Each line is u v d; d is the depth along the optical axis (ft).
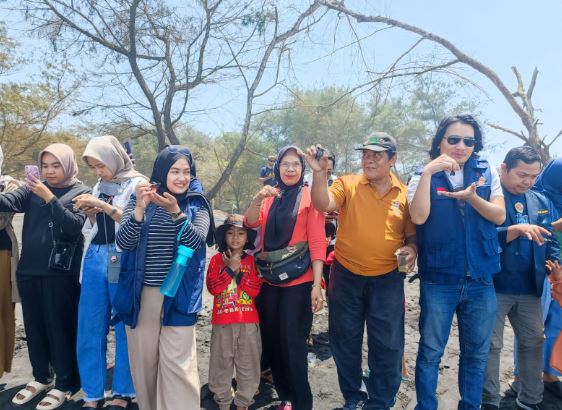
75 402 10.05
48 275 9.68
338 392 11.26
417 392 9.15
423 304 9.10
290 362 9.25
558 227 9.79
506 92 27.37
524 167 9.62
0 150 10.86
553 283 9.58
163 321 8.30
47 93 55.26
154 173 8.75
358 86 30.17
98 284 9.39
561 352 9.40
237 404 9.53
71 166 10.26
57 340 9.88
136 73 27.63
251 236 9.93
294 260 9.23
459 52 27.78
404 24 28.17
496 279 9.86
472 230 8.66
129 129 31.48
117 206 9.54
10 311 10.64
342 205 9.56
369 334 9.29
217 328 9.67
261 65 27.89
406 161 87.04
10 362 10.75
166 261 8.36
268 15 27.45
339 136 72.59
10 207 9.78
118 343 9.56
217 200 95.25
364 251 8.97
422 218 8.45
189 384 8.31
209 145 70.64
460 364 9.21
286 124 82.69
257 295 10.09
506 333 16.44
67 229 9.54
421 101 69.21
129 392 9.55
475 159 9.03
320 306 9.03
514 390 11.33
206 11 27.43
